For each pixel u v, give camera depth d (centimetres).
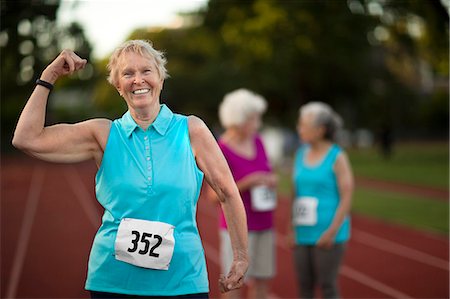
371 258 918
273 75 3381
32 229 1216
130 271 273
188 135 288
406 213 1356
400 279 791
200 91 5172
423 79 4381
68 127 282
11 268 850
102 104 5112
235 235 291
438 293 721
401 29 1859
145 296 273
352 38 2502
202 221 1330
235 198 289
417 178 2123
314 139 520
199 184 287
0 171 2980
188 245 278
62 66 282
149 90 279
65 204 1642
